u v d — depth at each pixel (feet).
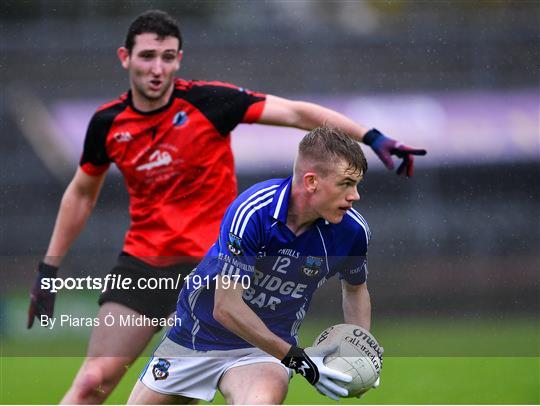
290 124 55.88
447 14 135.54
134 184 55.62
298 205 42.65
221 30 134.62
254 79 133.90
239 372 43.80
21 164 121.39
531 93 130.31
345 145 41.01
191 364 45.65
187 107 54.95
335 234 44.01
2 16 128.98
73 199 57.62
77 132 125.08
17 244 108.78
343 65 134.31
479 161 123.34
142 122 54.85
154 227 55.06
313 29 136.67
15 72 127.44
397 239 113.91
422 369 82.38
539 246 109.19
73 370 76.95
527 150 125.08
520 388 72.38
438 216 116.37
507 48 133.28
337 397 42.88
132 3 132.16
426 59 134.21
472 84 131.85
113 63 129.80
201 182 54.90
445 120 129.29
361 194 116.88
